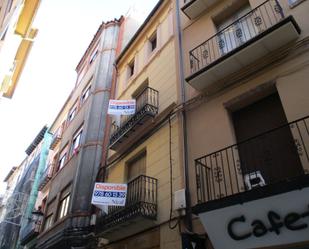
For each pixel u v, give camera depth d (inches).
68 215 486.9
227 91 318.0
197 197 263.6
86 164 530.9
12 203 976.9
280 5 311.1
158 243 305.4
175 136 351.9
